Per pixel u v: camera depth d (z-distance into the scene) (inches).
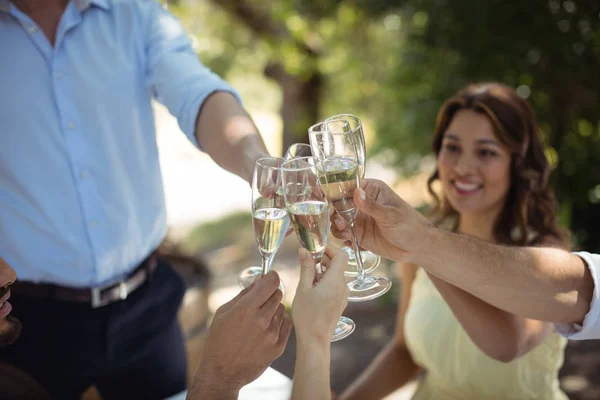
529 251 63.2
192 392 54.8
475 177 93.0
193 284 135.2
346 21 237.9
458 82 175.6
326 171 60.1
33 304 84.1
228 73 299.4
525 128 91.9
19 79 79.4
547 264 62.4
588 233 180.7
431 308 95.3
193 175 412.2
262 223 59.2
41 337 84.4
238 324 53.5
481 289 62.8
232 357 54.5
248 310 53.1
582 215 180.5
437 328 93.6
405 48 194.5
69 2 80.3
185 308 126.1
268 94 440.5
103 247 84.4
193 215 335.3
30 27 78.8
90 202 83.4
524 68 165.2
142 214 89.0
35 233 82.6
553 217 96.7
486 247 62.2
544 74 165.3
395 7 179.6
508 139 91.1
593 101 168.9
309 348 52.1
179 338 96.4
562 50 157.9
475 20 156.0
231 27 287.4
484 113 91.8
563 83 166.1
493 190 93.5
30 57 79.4
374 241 66.1
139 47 86.8
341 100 292.5
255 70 300.0
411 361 102.7
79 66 81.4
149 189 89.8
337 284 53.6
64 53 80.6
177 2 239.9
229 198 364.2
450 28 164.9
